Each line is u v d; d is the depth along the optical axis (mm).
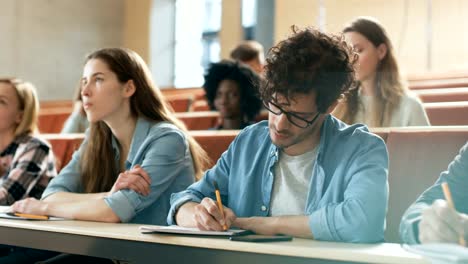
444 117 2340
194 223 1361
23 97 2379
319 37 1322
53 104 6355
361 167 1316
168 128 1876
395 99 2328
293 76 1274
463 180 1288
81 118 3424
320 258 953
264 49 7074
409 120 2307
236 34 7391
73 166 1985
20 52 7531
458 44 5656
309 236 1236
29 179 2270
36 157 2301
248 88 2844
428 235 931
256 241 1093
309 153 1425
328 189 1357
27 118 2385
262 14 7145
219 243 1051
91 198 1772
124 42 8383
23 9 7559
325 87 1296
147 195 1705
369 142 1360
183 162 1860
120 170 1957
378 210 1241
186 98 4348
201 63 8117
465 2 5605
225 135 2109
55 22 7828
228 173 1560
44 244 1293
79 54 8039
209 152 2104
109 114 1887
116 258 1181
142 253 1145
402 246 1002
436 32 5746
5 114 2330
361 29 2361
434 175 1701
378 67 2340
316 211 1255
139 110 1926
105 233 1194
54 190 1932
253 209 1479
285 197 1434
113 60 1898
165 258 1113
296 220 1258
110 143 1965
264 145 1494
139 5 8281
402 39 5863
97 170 1944
